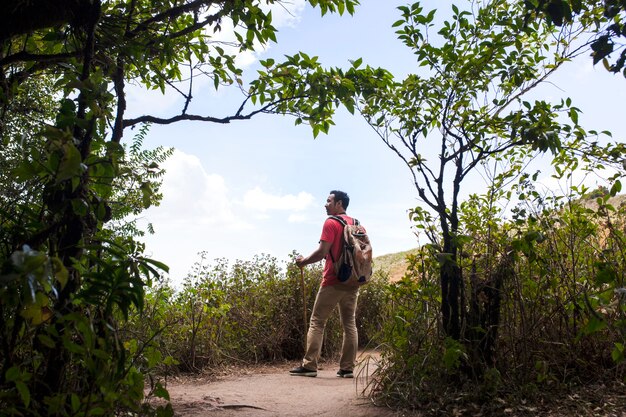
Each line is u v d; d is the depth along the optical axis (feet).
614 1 10.75
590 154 14.33
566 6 10.68
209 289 24.71
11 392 7.41
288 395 17.87
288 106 15.51
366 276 21.91
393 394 14.78
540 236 13.51
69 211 8.34
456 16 14.19
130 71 16.11
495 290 14.61
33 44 12.86
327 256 21.95
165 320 22.03
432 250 14.70
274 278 28.91
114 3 14.99
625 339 12.24
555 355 14.78
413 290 15.83
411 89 14.97
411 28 14.42
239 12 13.35
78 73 10.99
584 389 13.79
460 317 14.88
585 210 15.25
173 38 14.11
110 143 8.59
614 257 14.96
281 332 27.25
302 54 14.75
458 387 14.26
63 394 7.77
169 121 13.07
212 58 15.55
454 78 14.65
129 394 8.34
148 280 8.47
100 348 8.29
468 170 14.60
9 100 10.38
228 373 23.12
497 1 14.56
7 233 8.22
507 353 14.83
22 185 9.13
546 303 15.17
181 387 19.86
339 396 16.92
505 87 14.62
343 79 14.60
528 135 13.05
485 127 14.40
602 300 11.57
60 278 6.51
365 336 30.32
